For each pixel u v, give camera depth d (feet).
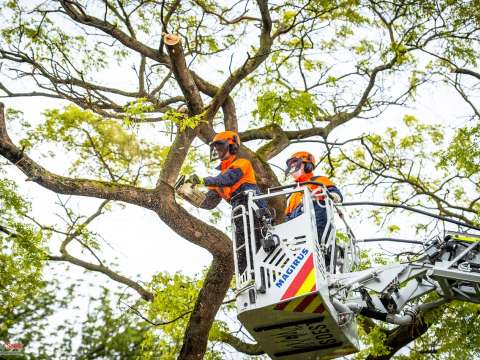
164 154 52.08
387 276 32.35
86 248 48.60
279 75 48.98
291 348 31.40
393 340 46.37
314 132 51.52
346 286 30.96
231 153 33.83
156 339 39.81
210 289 41.55
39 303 29.73
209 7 49.70
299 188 29.78
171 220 39.17
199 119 38.11
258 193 31.50
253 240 29.09
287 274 28.30
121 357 29.45
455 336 45.06
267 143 47.65
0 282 40.50
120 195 37.86
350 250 33.37
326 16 51.52
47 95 46.62
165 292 44.57
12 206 43.37
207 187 32.76
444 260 33.65
